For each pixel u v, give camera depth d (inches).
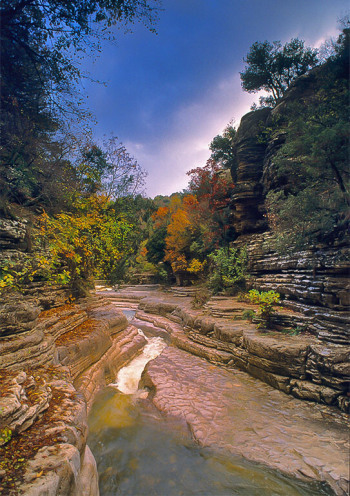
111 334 380.2
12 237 247.3
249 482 147.6
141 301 803.4
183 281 979.3
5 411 110.2
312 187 320.5
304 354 239.0
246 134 652.7
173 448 179.2
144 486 149.2
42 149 297.7
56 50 241.6
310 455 160.1
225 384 266.2
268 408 216.5
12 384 137.3
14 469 93.5
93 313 402.0
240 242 613.6
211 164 786.2
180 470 159.3
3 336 178.5
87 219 391.9
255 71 730.8
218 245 717.3
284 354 244.4
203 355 352.2
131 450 178.7
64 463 98.3
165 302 694.5
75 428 125.4
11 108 248.5
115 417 217.9
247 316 381.7
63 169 342.0
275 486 144.0
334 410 204.5
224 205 722.2
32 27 226.5
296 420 197.2
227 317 400.2
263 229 595.5
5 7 207.5
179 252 975.0
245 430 189.8
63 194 362.3
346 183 272.2
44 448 106.1
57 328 272.8
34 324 204.7
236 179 701.3
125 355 360.2
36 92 261.4
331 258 280.7
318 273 306.2
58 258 347.9
